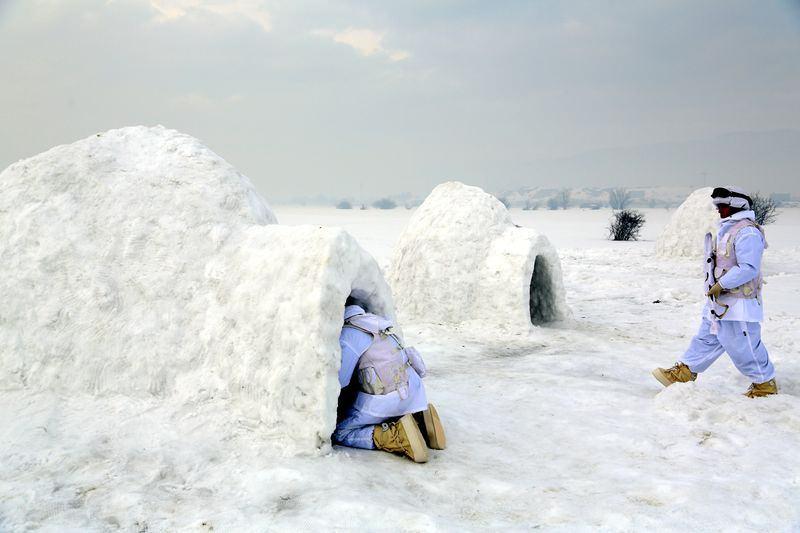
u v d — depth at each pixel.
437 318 8.99
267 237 4.55
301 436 3.81
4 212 4.77
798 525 3.18
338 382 3.92
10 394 4.23
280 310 4.05
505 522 3.16
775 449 4.23
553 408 5.19
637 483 3.65
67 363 4.31
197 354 4.31
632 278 14.40
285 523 3.00
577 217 71.50
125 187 4.88
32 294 4.48
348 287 4.13
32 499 3.14
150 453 3.67
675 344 8.03
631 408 5.17
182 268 4.57
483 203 9.52
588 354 7.44
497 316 8.66
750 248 5.09
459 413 4.98
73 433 3.84
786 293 12.42
